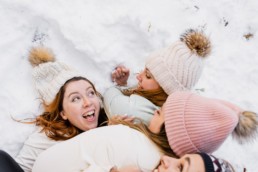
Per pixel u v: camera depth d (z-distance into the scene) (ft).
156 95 5.16
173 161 3.48
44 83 4.89
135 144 3.79
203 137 3.73
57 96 4.84
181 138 3.78
